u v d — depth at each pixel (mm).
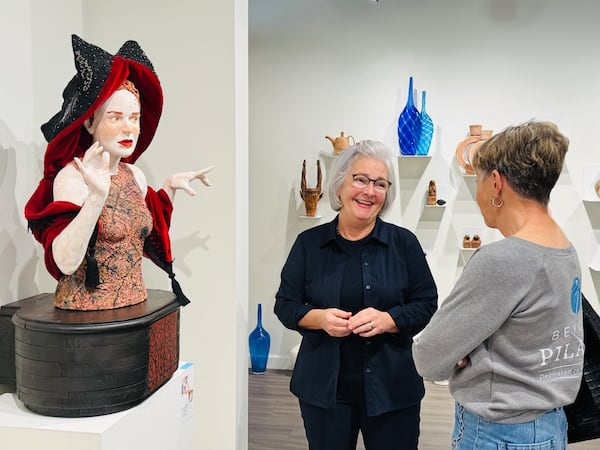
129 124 1348
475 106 3971
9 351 1402
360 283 1739
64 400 1227
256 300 4316
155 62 1906
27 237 1651
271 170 4203
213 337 1938
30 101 1647
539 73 3891
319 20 4070
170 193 1579
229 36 1869
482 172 1284
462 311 1196
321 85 4105
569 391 1208
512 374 1181
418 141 3895
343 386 1730
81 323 1229
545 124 1210
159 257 1539
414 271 1771
